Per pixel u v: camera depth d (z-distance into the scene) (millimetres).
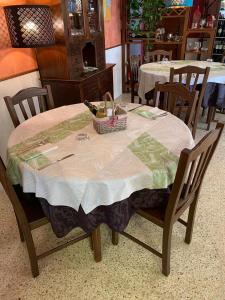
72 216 1216
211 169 2352
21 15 1781
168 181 1150
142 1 4004
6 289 1377
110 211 1162
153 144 1320
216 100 2814
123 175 1078
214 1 3982
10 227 1784
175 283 1374
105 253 1560
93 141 1381
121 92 4719
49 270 1465
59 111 1871
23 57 2393
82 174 1091
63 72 2510
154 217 1266
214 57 4180
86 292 1346
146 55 4105
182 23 4156
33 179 1137
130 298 1309
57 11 2229
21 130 1574
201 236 1655
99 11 2926
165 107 2111
